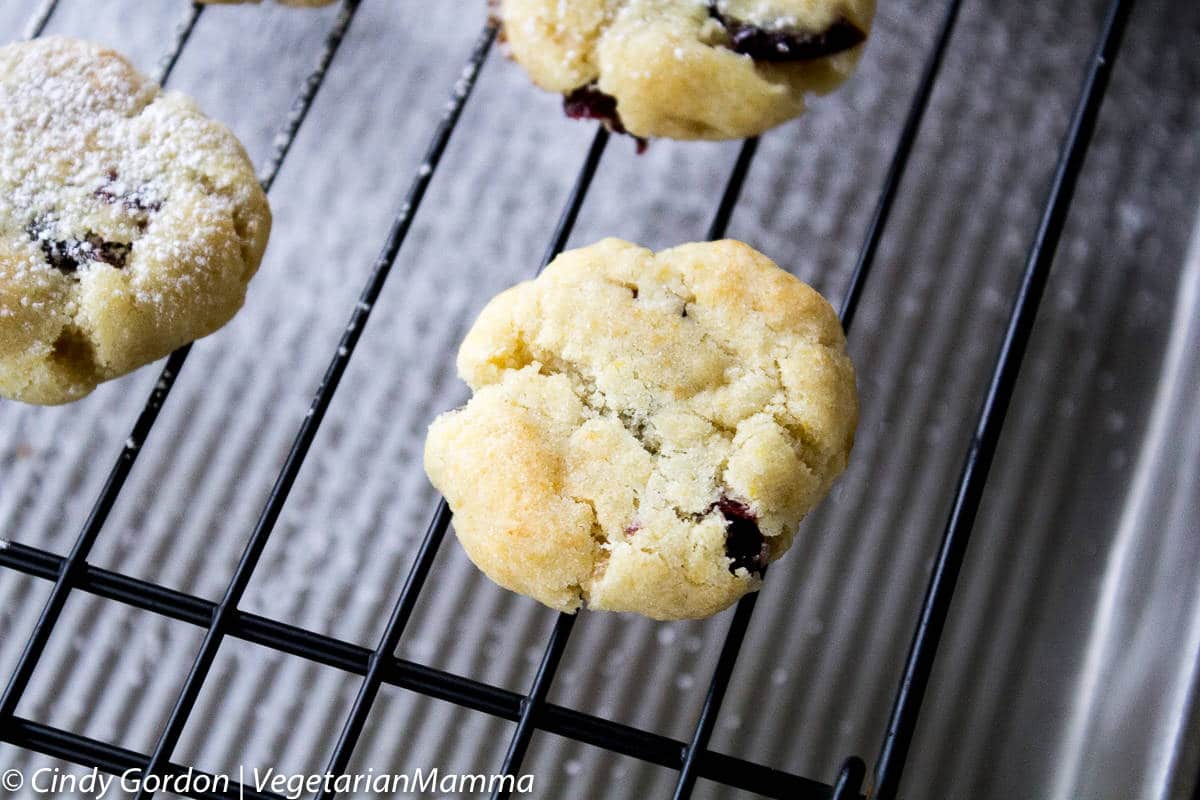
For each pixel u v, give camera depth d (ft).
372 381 1.14
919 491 1.13
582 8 1.04
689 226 1.17
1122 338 1.15
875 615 1.11
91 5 1.18
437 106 1.18
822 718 1.10
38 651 0.96
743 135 1.04
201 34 1.18
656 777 1.09
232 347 1.14
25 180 1.00
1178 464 1.11
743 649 1.10
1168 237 1.16
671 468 0.97
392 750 1.09
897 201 1.17
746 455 0.97
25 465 1.12
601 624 1.11
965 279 1.16
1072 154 1.01
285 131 1.07
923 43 1.19
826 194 1.17
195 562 1.11
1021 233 1.16
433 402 1.14
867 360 1.15
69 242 1.00
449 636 1.11
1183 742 1.05
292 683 1.10
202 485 1.12
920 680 0.95
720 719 1.09
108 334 0.99
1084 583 1.11
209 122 1.04
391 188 1.17
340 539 1.12
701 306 1.00
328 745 1.09
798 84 1.05
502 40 1.08
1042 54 1.19
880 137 1.18
